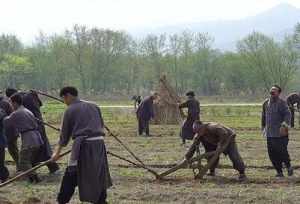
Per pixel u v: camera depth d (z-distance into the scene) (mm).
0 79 146625
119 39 145000
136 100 64250
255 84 139625
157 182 20250
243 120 56188
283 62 133750
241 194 17703
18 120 20172
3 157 20516
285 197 17188
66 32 146000
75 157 14602
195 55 149500
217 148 20328
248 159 26828
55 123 53250
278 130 21031
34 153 20344
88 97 139125
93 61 142875
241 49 139375
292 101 44969
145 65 150500
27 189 18984
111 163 25344
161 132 42750
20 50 164875
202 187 19203
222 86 149375
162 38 151000
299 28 131875
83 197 14641
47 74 147375
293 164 25031
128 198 17328
